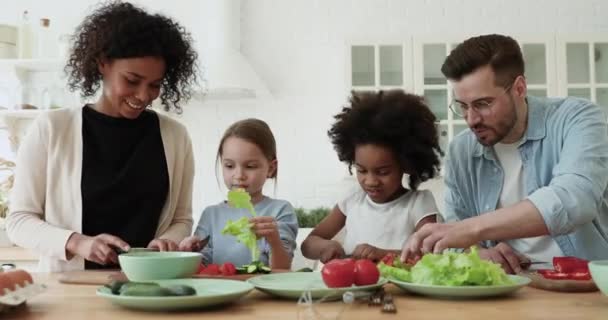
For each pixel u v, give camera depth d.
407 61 3.18
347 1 3.45
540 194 1.11
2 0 3.46
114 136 1.50
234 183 1.73
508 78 1.36
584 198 1.12
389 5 3.43
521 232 1.08
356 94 1.70
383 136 1.52
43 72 3.30
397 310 0.80
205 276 1.13
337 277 0.90
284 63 3.45
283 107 3.43
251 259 1.62
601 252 1.46
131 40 1.38
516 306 0.82
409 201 1.66
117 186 1.46
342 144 1.64
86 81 1.53
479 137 1.43
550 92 3.13
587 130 1.32
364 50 3.19
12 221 1.41
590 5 3.38
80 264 1.42
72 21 3.45
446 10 3.41
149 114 1.58
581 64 3.14
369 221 1.67
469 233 1.06
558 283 0.97
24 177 1.44
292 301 0.89
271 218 1.35
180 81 1.64
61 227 1.45
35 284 0.88
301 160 3.40
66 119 1.49
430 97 3.15
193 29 3.44
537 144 1.47
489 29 3.39
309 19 3.46
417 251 1.08
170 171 1.55
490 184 1.56
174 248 1.31
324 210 3.17
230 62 3.19
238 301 0.89
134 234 1.48
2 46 3.16
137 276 1.00
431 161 1.62
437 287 0.88
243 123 1.82
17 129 3.27
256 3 3.47
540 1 3.39
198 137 3.42
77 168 1.46
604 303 0.84
